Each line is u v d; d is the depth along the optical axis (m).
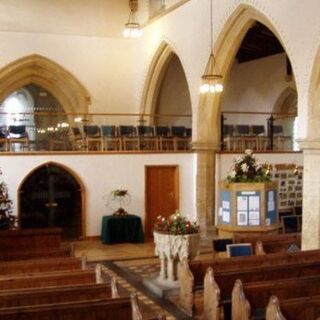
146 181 15.34
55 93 19.20
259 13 11.65
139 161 15.31
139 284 10.50
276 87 20.06
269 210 10.70
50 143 15.54
